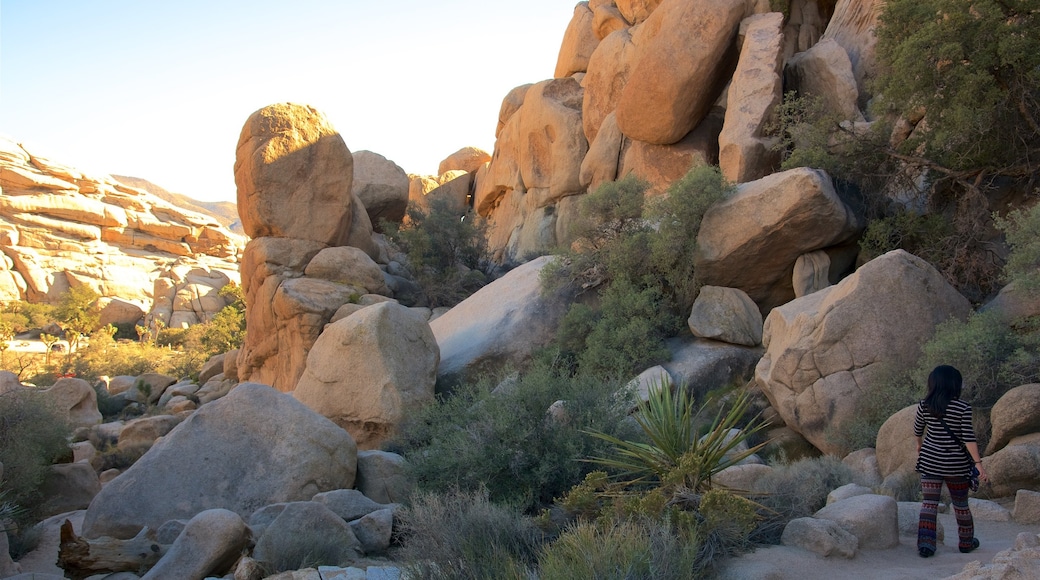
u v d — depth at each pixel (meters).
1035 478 7.08
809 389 10.44
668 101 20.14
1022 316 9.57
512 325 16.17
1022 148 12.55
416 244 25.09
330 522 7.06
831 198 13.18
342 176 24.20
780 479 6.96
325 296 22.39
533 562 5.69
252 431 9.27
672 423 6.52
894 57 13.15
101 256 73.69
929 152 13.45
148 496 8.59
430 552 5.78
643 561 4.62
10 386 13.99
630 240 15.78
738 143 17.39
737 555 5.36
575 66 31.88
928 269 10.67
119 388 35.47
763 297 14.66
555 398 8.65
